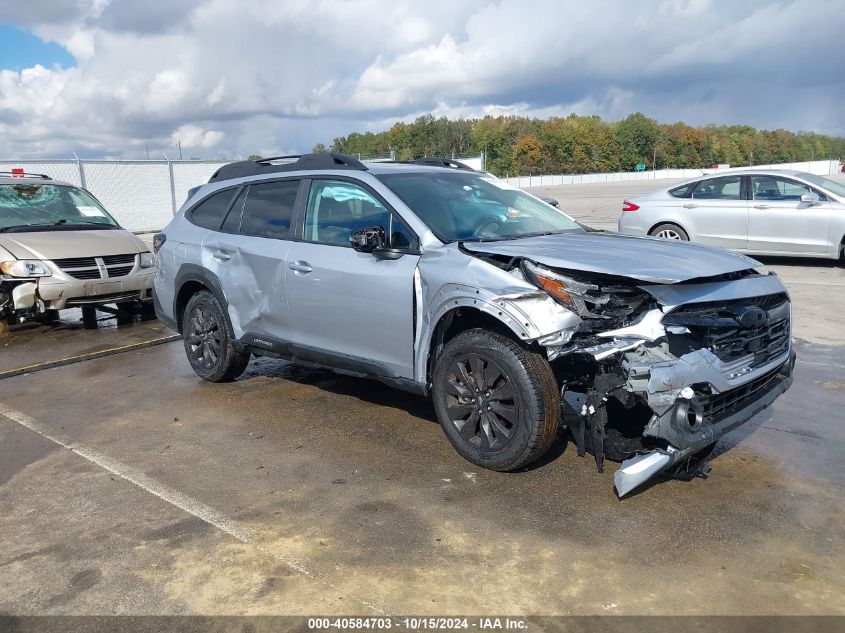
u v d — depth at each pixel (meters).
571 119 126.06
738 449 4.33
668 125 138.12
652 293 3.49
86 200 9.70
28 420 5.20
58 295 7.94
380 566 3.13
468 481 3.96
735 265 3.93
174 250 6.07
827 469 4.03
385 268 4.37
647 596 2.88
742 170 11.43
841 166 78.12
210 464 4.30
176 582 3.05
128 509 3.73
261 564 3.17
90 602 2.93
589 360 3.56
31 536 3.48
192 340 6.01
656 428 3.34
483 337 3.87
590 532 3.38
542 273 3.66
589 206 28.38
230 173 6.00
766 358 3.87
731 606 2.80
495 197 5.03
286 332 5.12
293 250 4.98
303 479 4.05
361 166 4.89
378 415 5.09
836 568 3.04
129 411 5.35
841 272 10.55
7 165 20.61
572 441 4.45
